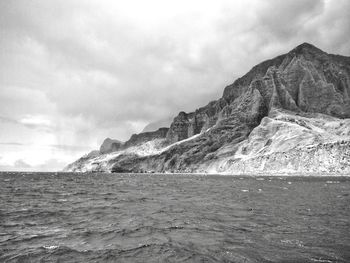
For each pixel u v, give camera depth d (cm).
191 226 2072
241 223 2178
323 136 15325
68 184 8181
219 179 10675
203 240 1672
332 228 1956
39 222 2284
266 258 1326
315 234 1783
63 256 1396
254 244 1567
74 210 2931
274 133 17375
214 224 2147
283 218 2380
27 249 1516
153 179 11619
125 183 8669
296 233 1817
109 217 2497
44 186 7244
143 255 1400
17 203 3578
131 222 2255
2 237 1786
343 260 1288
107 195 4669
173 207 3136
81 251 1477
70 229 2011
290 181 8369
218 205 3291
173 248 1508
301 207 3053
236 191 5309
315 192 4884
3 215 2627
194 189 5956
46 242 1658
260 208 3008
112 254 1420
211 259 1326
